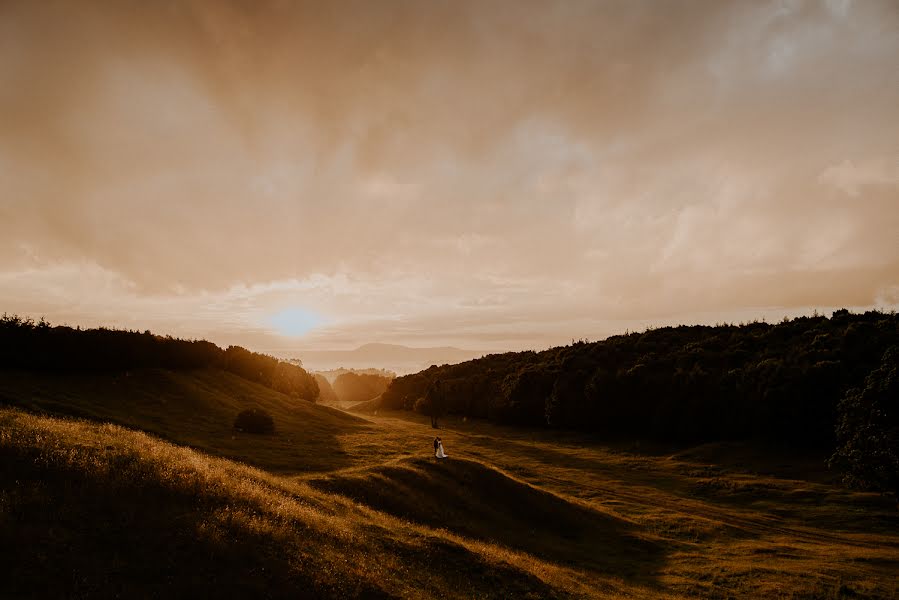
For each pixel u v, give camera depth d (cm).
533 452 6322
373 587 1333
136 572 1077
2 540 1022
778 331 7475
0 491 1198
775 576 2391
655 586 2277
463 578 1689
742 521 3534
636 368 7519
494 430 8738
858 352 5806
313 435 5038
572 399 7962
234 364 7231
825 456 5191
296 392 8931
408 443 5234
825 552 2831
